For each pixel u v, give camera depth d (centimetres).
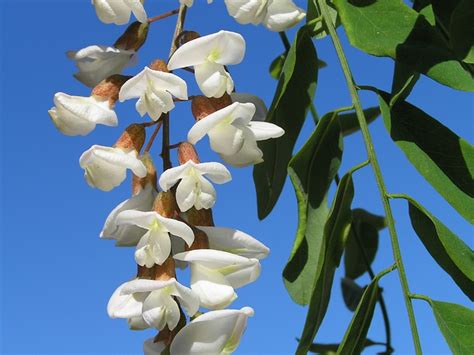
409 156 18
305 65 20
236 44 18
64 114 18
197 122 17
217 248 18
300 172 19
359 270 30
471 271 17
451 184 18
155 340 18
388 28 18
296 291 19
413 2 20
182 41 18
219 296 17
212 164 17
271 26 20
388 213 17
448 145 18
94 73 20
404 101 18
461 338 17
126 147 18
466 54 18
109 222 18
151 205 18
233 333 17
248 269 17
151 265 17
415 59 18
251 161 18
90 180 17
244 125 18
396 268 17
